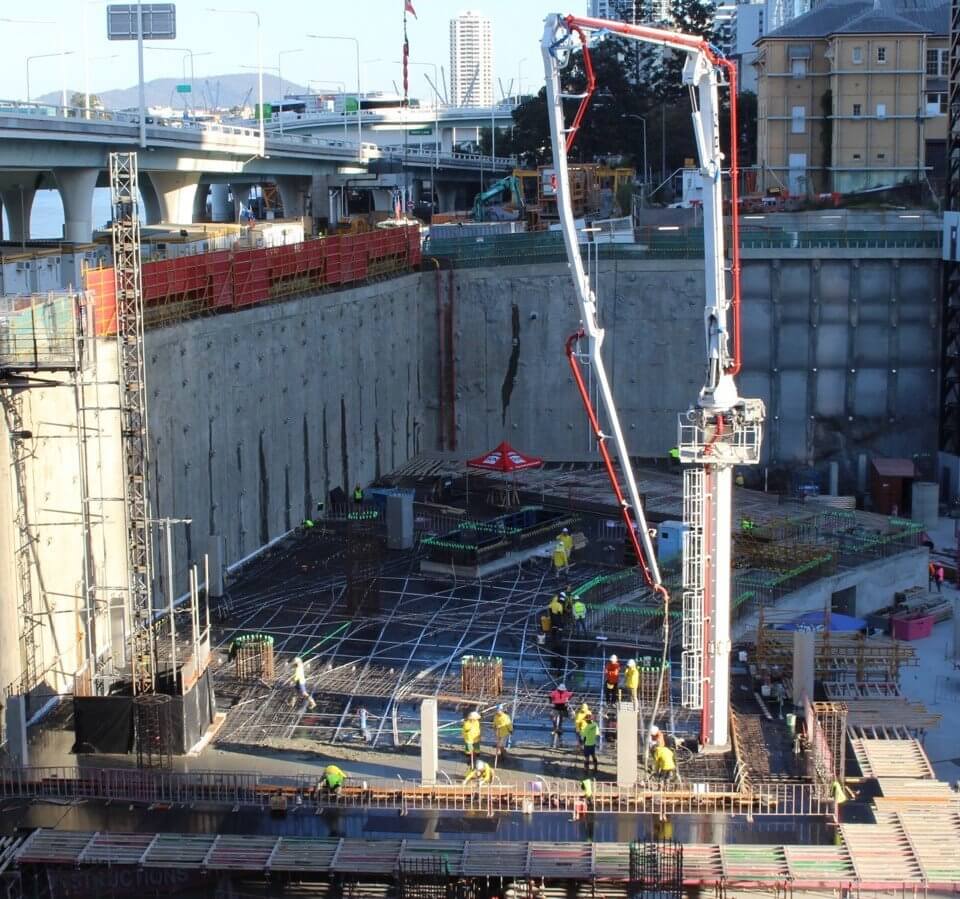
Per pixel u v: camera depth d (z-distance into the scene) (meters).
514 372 103.06
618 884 43.41
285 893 43.97
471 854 44.66
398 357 99.94
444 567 74.81
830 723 54.09
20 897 44.22
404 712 56.66
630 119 189.88
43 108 125.81
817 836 46.72
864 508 98.44
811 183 147.50
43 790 49.69
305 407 86.19
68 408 60.44
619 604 66.56
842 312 100.25
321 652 63.28
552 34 51.62
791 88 146.75
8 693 54.53
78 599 59.88
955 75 97.44
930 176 147.62
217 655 62.75
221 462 76.19
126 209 59.66
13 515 55.12
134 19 138.62
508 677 60.12
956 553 82.75
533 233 107.06
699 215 129.88
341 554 79.00
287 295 85.06
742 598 67.19
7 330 54.34
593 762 51.38
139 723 52.31
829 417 101.25
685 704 52.97
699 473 51.72
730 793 48.72
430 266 103.25
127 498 58.06
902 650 63.34
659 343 101.25
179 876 44.62
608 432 102.44
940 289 99.69
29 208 144.75
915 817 47.69
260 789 49.25
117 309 58.81
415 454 103.81
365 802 48.81
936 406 100.88
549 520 80.00
